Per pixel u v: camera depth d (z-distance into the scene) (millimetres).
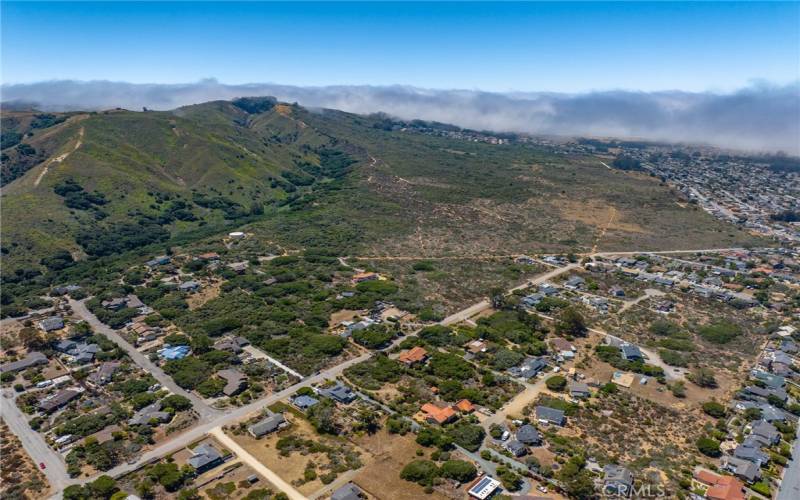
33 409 125312
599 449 111188
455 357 148125
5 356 150750
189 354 149750
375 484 99562
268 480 100688
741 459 107125
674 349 159875
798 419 125062
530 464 104562
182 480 100000
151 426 117188
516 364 146500
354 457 107312
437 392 132500
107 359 148250
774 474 104500
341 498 93875
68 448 111562
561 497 96562
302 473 102625
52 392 133000
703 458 109438
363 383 135875
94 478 102188
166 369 141375
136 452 109000
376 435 115188
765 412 124812
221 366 142250
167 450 109812
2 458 108625
